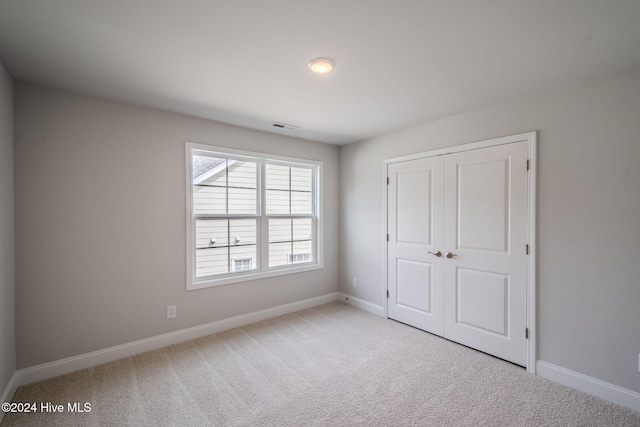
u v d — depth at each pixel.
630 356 1.95
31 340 2.19
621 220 1.98
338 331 3.17
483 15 1.42
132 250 2.62
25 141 2.15
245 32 1.57
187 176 2.91
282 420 1.81
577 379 2.15
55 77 2.07
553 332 2.27
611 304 2.02
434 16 1.43
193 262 3.00
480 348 2.71
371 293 3.79
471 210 2.76
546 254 2.30
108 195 2.50
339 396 2.05
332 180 4.20
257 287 3.47
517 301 2.46
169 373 2.33
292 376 2.30
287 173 3.82
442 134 3.00
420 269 3.22
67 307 2.33
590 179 2.10
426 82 2.17
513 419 1.82
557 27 1.51
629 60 1.83
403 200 3.38
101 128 2.46
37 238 2.20
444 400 2.01
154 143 2.72
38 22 1.47
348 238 4.14
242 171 3.42
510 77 2.08
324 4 1.35
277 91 2.34
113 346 2.53
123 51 1.75
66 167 2.31
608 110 2.02
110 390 2.11
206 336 3.03
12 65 1.90
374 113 2.84
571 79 2.10
